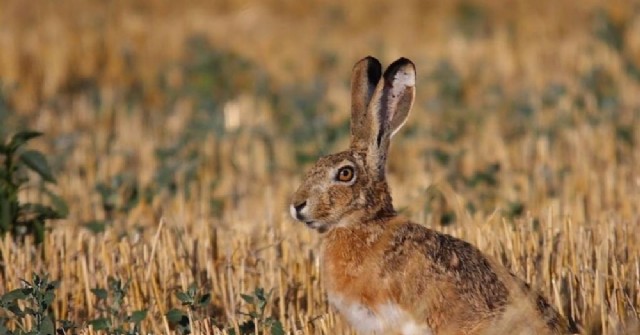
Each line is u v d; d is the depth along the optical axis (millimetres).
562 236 22172
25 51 47375
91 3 59531
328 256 18781
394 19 59344
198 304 20438
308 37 55594
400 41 54688
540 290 20109
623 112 38875
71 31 51750
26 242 22875
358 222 18797
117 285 20672
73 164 34562
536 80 45656
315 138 35719
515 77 47062
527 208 27719
